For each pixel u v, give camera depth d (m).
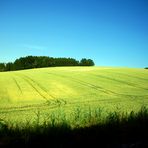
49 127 6.13
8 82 46.56
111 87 41.44
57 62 137.12
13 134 6.07
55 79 49.84
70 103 28.69
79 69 69.12
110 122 6.61
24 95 35.22
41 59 135.25
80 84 44.19
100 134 5.95
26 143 5.43
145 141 5.61
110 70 63.91
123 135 6.01
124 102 28.33
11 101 31.00
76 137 5.76
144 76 53.28
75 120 7.34
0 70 127.81
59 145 5.42
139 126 6.52
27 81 47.66
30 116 20.22
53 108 25.28
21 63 132.38
